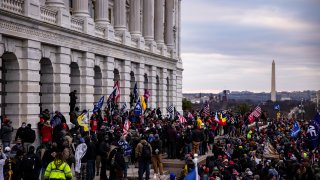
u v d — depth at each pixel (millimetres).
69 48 44531
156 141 34344
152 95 69250
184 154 40906
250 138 53406
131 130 41719
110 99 46281
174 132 40812
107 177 32594
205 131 47156
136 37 63594
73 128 36719
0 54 35031
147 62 66750
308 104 154875
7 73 37469
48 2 43281
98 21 54250
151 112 54250
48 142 31422
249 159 37000
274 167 34594
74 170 31953
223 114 64500
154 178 33188
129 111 53750
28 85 38000
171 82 79125
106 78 53562
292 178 33406
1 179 24391
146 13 69750
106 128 36594
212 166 33250
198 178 24078
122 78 58594
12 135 36750
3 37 35375
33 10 38406
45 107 42500
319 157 38500
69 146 28656
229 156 40594
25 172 25688
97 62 51656
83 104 48062
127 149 34156
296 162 34031
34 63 38750
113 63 55125
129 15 66500
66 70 43906
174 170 38750
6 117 34594
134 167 37469
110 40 53562
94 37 49406
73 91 45281
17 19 36188
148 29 69750
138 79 63875
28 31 37781
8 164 25453
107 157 30094
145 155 32344
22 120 37656
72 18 45688
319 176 30891
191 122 51219
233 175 32188
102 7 54219
